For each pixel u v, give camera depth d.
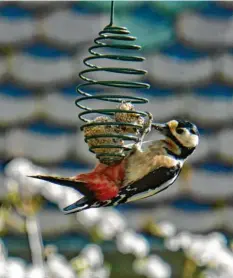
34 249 11.45
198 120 13.73
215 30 14.17
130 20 14.10
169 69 13.91
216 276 11.52
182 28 14.15
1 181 12.99
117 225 11.86
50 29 14.02
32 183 11.38
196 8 14.28
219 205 13.38
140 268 11.88
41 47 14.00
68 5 14.12
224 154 13.60
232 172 13.57
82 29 14.00
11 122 13.62
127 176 9.28
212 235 12.41
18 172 11.42
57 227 12.97
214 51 14.10
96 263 11.60
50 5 14.14
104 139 9.30
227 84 13.96
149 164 9.39
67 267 11.18
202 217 13.27
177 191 13.39
